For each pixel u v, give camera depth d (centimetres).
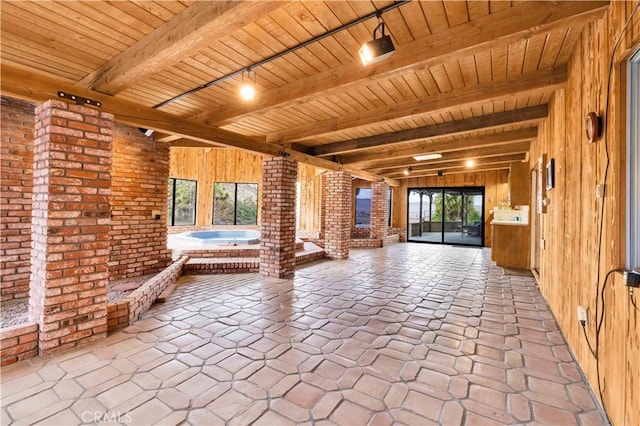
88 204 261
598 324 189
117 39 229
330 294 410
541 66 271
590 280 207
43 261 240
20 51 245
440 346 261
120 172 434
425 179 1066
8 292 322
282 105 318
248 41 231
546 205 383
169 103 355
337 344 263
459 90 313
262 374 216
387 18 201
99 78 269
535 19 185
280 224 502
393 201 1131
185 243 658
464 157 612
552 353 249
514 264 600
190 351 248
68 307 248
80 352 244
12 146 325
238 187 984
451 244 1020
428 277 518
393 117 359
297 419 171
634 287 142
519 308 360
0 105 316
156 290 374
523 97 345
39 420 168
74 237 252
